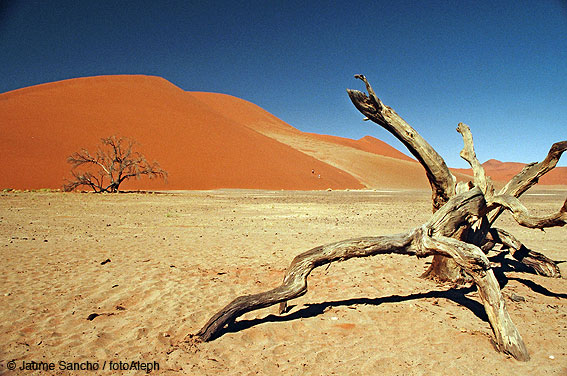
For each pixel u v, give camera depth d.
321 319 4.70
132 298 5.32
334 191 59.66
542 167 6.38
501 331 3.83
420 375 3.31
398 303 5.29
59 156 50.78
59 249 8.83
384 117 5.27
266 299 4.34
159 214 18.48
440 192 5.93
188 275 6.59
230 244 9.94
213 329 4.05
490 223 6.48
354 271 7.20
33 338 3.94
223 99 152.38
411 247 4.89
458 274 6.27
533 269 7.26
